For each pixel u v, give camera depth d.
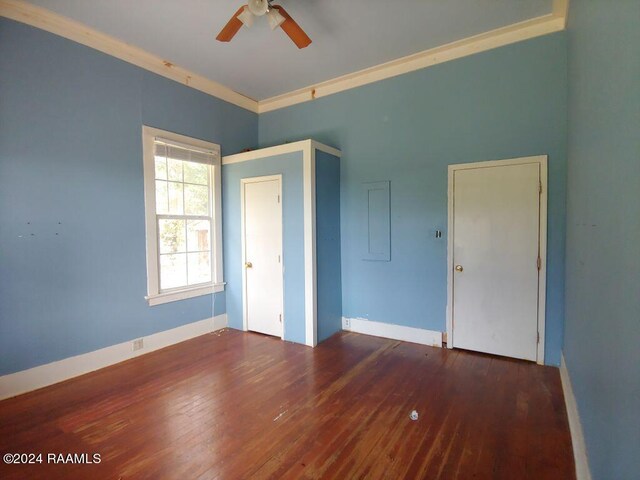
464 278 3.32
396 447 1.92
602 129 1.38
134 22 2.79
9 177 2.49
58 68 2.72
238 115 4.36
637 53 0.92
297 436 2.03
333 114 4.06
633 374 0.88
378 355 3.28
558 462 1.78
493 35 3.06
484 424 2.12
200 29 2.91
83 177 2.88
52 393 2.56
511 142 3.05
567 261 2.62
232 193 4.12
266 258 3.88
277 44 3.18
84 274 2.90
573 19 2.37
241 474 1.73
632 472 0.86
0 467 1.78
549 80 2.88
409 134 3.57
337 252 4.01
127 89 3.18
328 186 3.82
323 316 3.73
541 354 2.99
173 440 2.00
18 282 2.54
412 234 3.59
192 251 3.87
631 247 0.95
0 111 2.44
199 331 3.90
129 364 3.10
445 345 3.45
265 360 3.18
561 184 2.85
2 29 2.44
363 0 2.56
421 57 3.45
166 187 3.59
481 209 3.20
